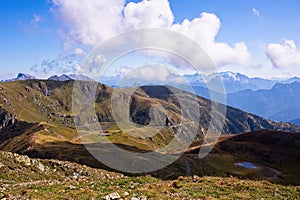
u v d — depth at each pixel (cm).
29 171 3816
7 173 3400
